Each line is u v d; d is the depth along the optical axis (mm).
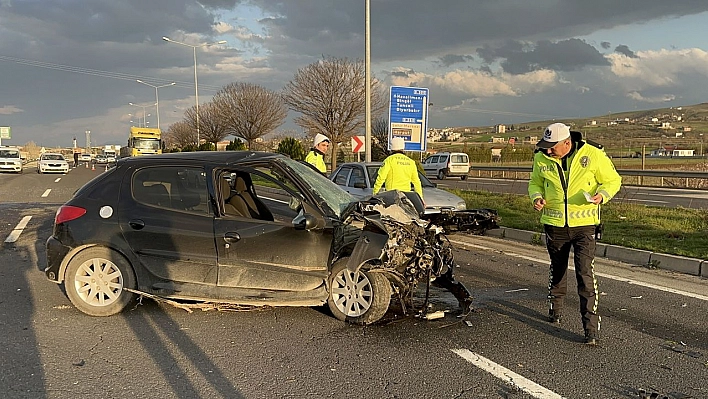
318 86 30547
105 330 5305
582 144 5277
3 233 10805
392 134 15727
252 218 5828
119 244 5727
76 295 5746
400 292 5551
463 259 8758
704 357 4715
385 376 4293
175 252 5695
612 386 4129
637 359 4660
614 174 5250
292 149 32125
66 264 5797
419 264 5441
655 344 5016
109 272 5766
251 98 41750
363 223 5449
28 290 6660
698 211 13148
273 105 42438
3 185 24562
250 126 41656
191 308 5852
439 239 5887
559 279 5602
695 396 3973
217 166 5836
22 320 5562
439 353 4770
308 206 5684
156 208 5809
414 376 4297
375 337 5152
